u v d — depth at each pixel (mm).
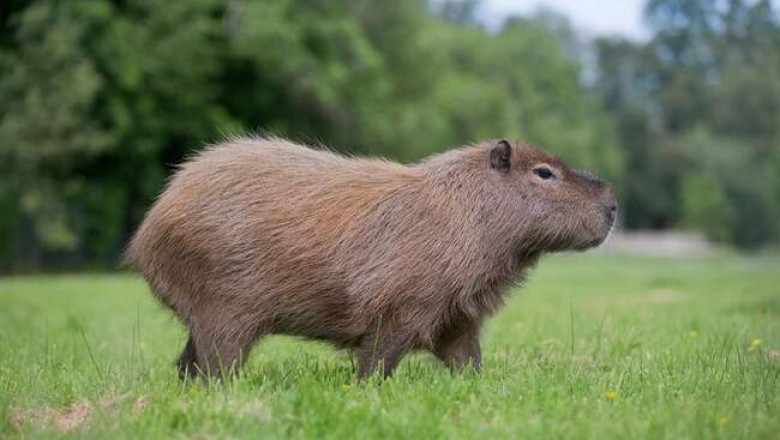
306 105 36156
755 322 11594
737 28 102562
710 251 61750
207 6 33469
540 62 72875
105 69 31734
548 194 7613
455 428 5492
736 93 87062
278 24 32562
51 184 30766
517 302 15523
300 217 7098
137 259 7461
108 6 31766
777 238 71000
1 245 33031
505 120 46312
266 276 7031
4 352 9055
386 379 6793
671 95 95688
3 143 29297
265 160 7359
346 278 7020
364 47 35281
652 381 6973
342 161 7574
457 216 7309
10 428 5863
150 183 34500
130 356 8984
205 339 7156
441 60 43594
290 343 9727
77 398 6676
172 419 5746
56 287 20906
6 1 33375
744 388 6590
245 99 36562
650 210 87875
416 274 7051
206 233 7086
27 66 30109
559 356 8445
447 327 7355
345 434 5422
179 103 33844
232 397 6129
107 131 32781
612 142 80438
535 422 5559
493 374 7410
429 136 39812
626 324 11094
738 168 72312
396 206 7207
